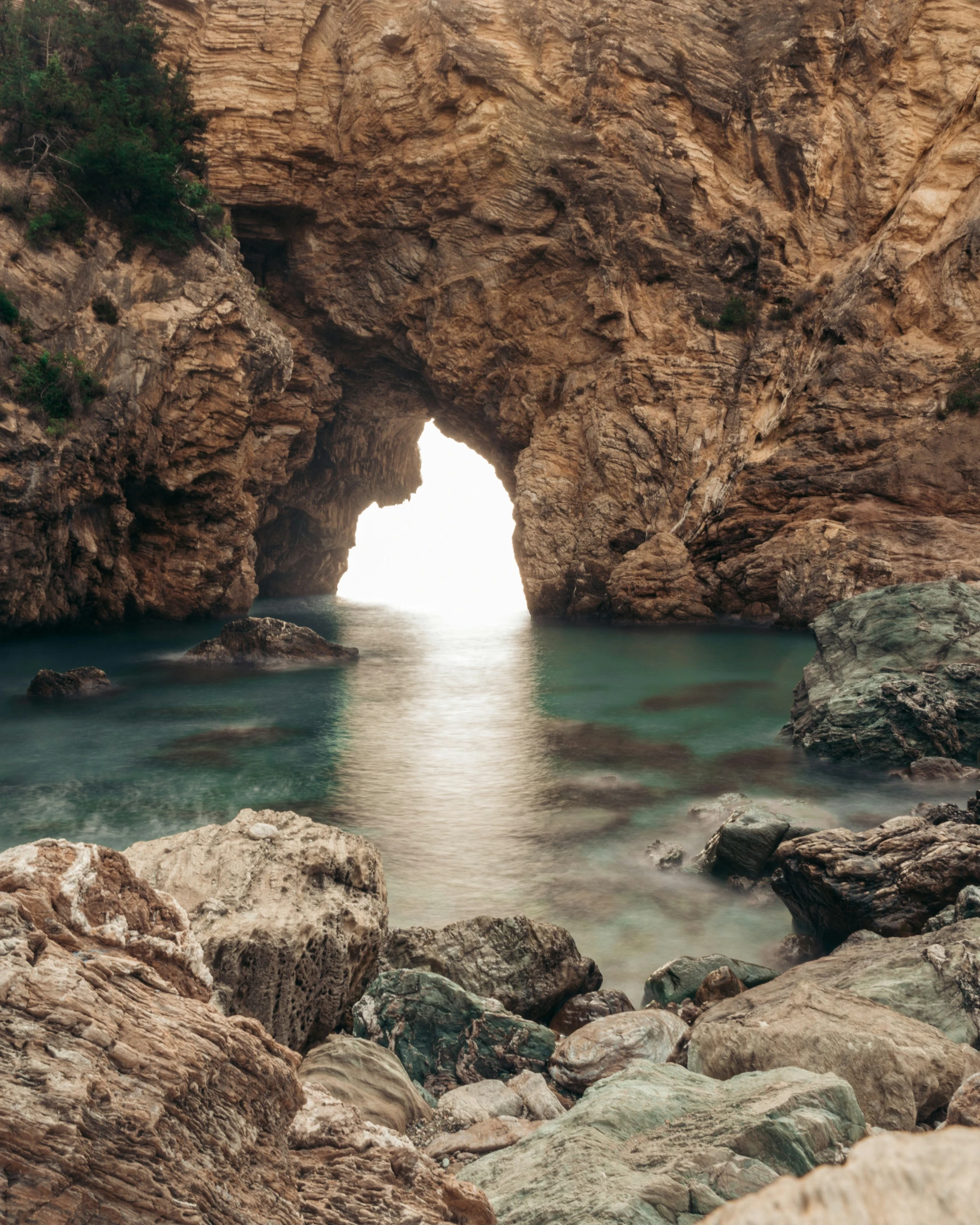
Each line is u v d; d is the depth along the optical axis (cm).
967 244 4181
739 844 1268
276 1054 350
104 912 363
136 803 1616
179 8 5006
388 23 5031
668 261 4997
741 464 4559
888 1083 622
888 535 4078
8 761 1905
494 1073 788
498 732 2209
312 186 5331
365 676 3031
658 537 4762
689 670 3117
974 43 4506
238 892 748
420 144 5153
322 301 5641
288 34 5062
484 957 959
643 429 5019
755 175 4928
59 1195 244
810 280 4784
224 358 4459
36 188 4100
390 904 1191
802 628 4141
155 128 4541
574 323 5250
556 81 4984
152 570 4706
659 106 4925
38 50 4550
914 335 4288
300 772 1841
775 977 951
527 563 5291
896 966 820
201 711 2458
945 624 2133
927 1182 69
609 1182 461
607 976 1015
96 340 4022
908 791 1680
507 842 1431
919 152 4606
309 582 7200
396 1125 637
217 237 4697
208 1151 288
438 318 5466
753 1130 490
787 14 4756
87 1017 284
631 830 1487
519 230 5172
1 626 3881
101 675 2795
